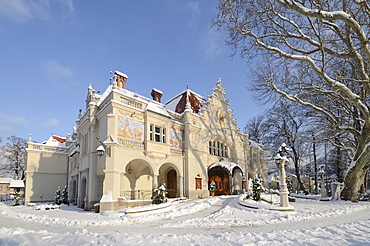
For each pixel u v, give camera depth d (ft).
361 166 72.43
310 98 80.12
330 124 81.97
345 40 56.29
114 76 86.69
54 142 130.11
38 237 27.35
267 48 59.06
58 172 123.65
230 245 23.72
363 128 70.90
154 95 106.73
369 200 84.43
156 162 78.89
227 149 114.93
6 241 26.58
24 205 110.63
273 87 66.39
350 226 33.86
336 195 79.46
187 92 111.14
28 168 116.16
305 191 117.70
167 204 65.21
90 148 79.66
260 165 140.46
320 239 26.50
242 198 72.23
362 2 47.55
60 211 73.56
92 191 76.18
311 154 124.88
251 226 40.40
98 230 39.99
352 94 59.72
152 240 25.18
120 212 58.29
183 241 25.02
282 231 31.04
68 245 23.09
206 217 50.21
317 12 45.52
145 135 77.77
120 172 67.97
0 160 162.61
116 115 70.38
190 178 89.04
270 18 57.47
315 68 57.72
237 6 55.57
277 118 122.42
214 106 109.19
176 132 90.17
